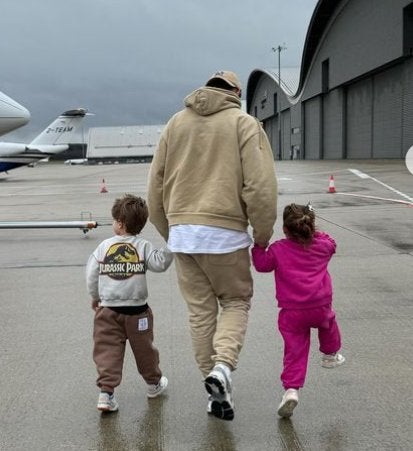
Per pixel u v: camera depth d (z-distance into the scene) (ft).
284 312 10.22
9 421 10.37
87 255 26.40
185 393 11.41
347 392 11.24
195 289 10.37
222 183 9.76
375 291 18.76
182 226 9.98
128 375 12.34
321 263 10.20
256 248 10.28
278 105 262.88
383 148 134.62
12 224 29.25
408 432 9.65
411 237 28.17
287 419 10.23
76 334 15.21
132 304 10.43
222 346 9.71
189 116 10.09
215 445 9.41
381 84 134.62
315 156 195.21
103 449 9.35
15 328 15.85
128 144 415.64
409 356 13.04
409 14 114.32
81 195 65.41
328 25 168.04
